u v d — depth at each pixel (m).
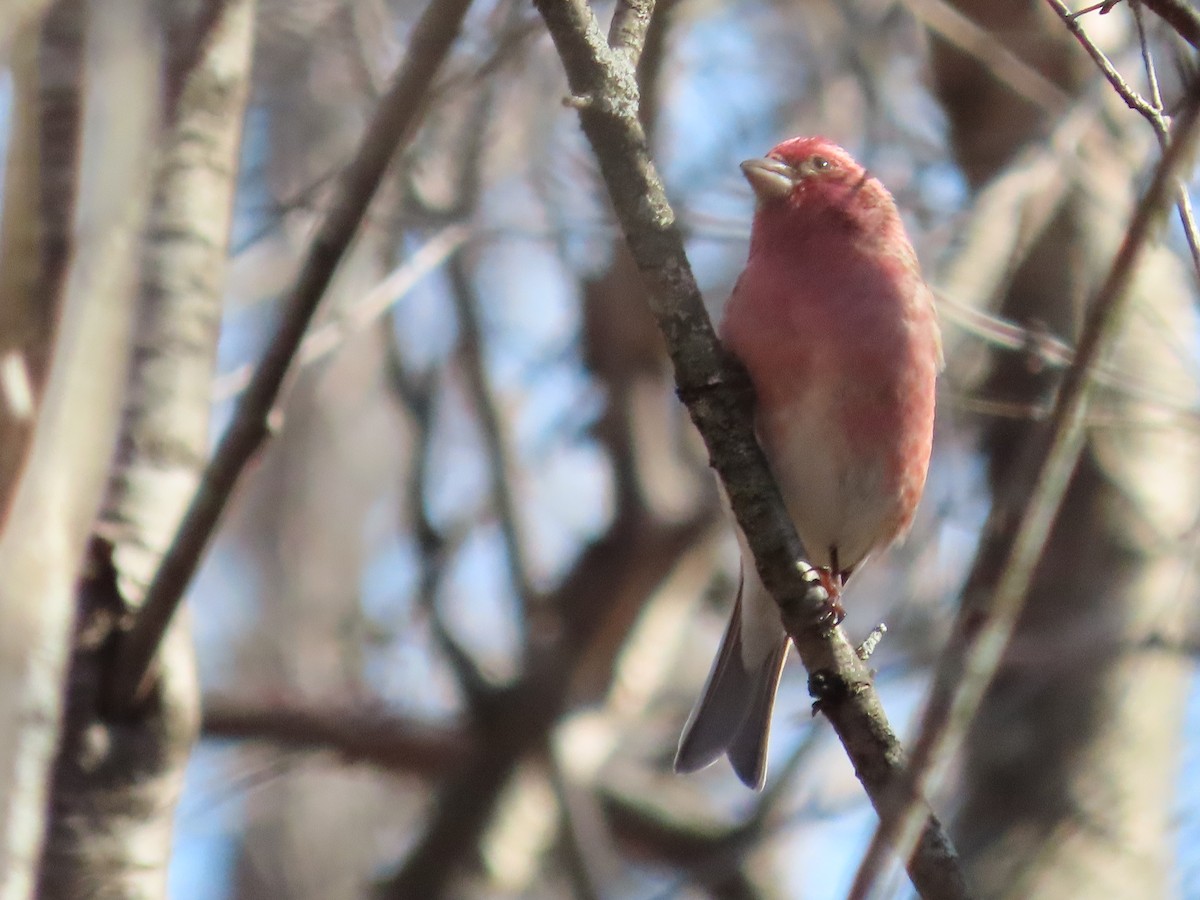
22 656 4.40
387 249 13.14
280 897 14.57
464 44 11.12
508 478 13.37
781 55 14.93
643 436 13.67
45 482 4.55
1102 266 12.11
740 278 9.12
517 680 12.80
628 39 6.52
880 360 8.68
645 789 13.66
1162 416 11.80
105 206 4.77
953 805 12.09
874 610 13.24
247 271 13.27
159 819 6.58
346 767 12.89
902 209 12.88
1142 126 11.95
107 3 4.95
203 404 7.12
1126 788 11.58
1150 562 11.87
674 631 13.59
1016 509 4.87
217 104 7.23
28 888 4.29
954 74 13.24
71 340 4.65
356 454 15.83
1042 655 11.42
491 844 12.40
